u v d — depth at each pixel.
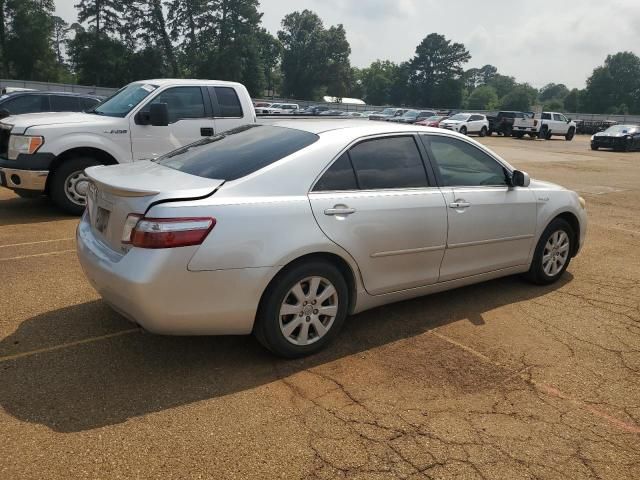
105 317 4.25
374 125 4.23
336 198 3.69
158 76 74.19
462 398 3.34
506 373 3.67
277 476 2.60
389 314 4.58
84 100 14.25
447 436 2.96
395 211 3.94
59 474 2.53
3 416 2.95
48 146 7.08
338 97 103.88
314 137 3.86
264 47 102.69
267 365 3.62
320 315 3.73
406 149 4.21
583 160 21.02
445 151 4.46
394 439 2.91
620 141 27.12
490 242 4.65
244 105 8.60
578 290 5.38
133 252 3.17
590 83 119.00
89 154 7.51
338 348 3.92
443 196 4.26
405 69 118.06
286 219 3.44
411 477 2.63
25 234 6.54
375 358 3.80
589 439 2.99
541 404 3.32
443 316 4.59
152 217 3.14
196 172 3.71
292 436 2.90
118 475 2.55
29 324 4.09
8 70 75.94
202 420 2.99
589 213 9.66
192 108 8.13
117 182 3.45
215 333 3.38
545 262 5.34
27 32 73.75
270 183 3.51
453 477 2.65
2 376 3.35
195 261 3.16
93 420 2.95
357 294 3.90
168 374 3.46
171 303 3.16
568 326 4.49
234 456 2.72
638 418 3.22
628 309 4.91
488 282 5.51
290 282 3.50
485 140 32.53
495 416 3.17
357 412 3.14
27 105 13.53
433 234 4.19
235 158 3.76
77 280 5.02
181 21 77.88
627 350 4.09
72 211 7.50
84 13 71.38
